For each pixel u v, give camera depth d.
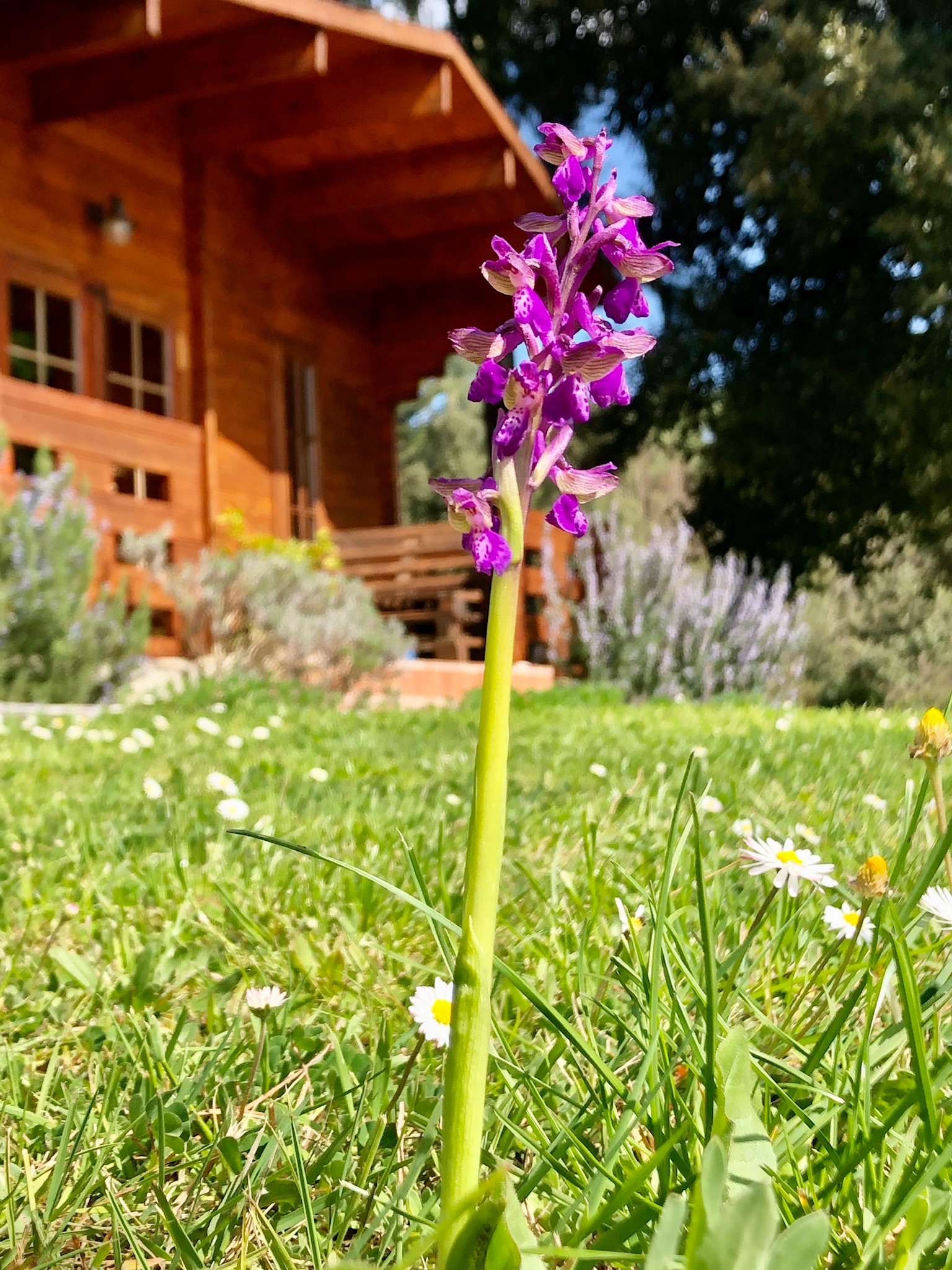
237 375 12.97
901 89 15.72
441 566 12.48
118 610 8.33
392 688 10.06
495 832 0.89
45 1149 1.44
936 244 15.55
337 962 2.10
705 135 18.42
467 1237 0.85
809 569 17.70
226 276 12.85
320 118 11.59
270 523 13.34
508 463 0.94
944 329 16.05
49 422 9.68
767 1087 1.33
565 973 1.81
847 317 16.59
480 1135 0.88
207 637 10.40
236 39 9.98
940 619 16.86
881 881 1.40
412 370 15.70
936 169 15.11
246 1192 1.24
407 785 4.28
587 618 13.50
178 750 5.48
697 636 13.24
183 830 3.21
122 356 11.62
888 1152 1.21
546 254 0.98
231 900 2.27
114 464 10.61
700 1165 1.06
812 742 5.95
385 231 14.39
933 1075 1.20
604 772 4.39
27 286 10.43
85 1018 1.91
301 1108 1.50
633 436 18.62
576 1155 1.23
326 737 6.28
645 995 1.42
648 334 0.96
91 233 11.11
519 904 2.38
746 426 17.05
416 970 2.03
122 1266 1.19
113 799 3.83
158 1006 1.93
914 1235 0.94
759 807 3.59
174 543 11.20
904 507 16.98
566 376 0.95
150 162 11.87
